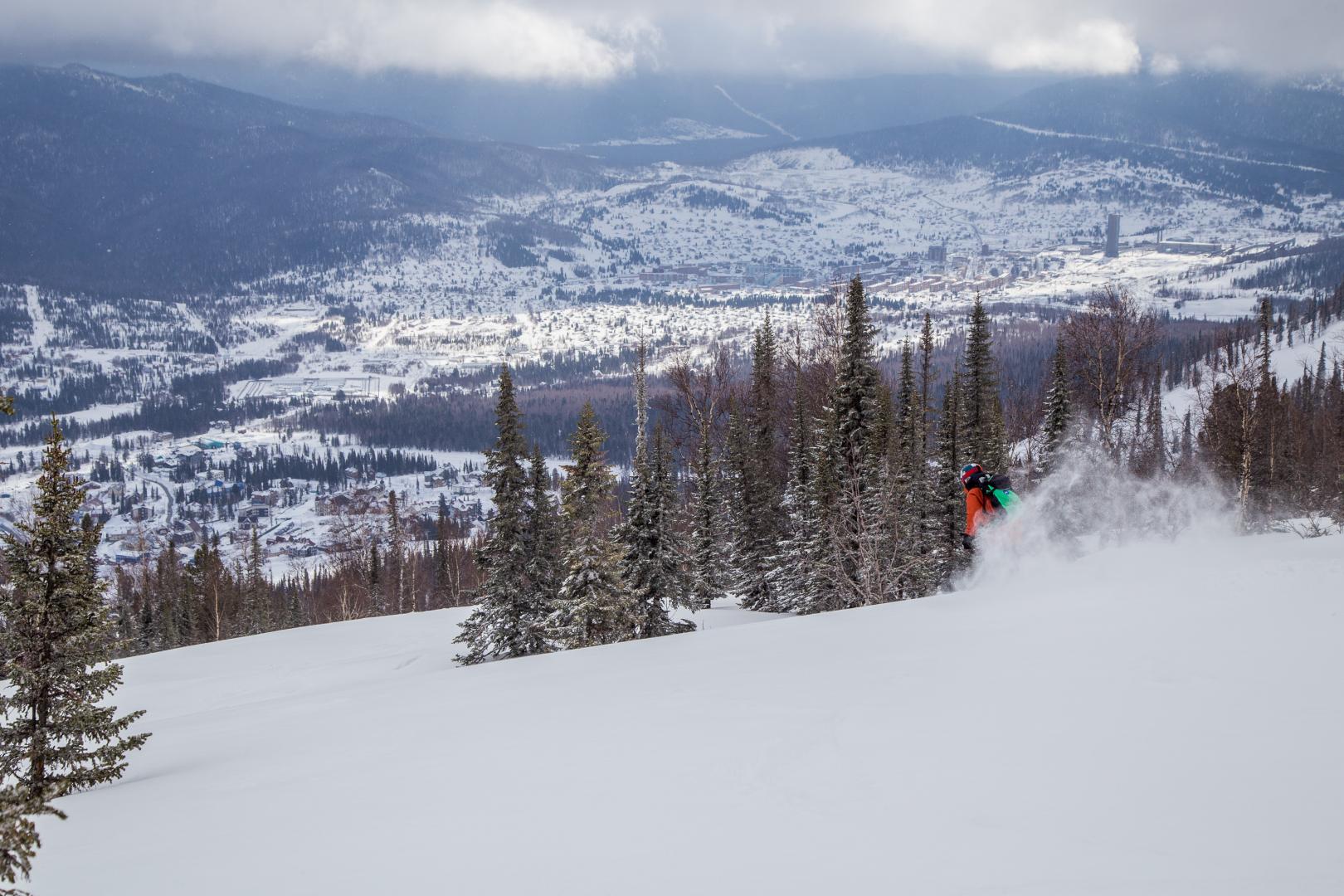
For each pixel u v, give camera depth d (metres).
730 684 7.91
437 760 6.52
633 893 3.48
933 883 3.23
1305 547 11.71
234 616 68.12
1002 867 3.31
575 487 23.97
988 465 30.77
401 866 4.16
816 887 3.32
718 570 35.44
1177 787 3.96
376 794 5.73
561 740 6.58
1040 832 3.64
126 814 6.50
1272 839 3.29
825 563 26.36
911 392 38.50
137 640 65.12
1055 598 10.11
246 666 25.69
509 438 25.47
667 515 25.14
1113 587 10.27
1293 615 7.45
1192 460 29.42
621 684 8.80
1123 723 5.03
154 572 89.12
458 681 11.55
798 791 4.59
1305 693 5.19
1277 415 30.03
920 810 4.09
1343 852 3.10
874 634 9.70
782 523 33.28
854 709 6.26
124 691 22.92
